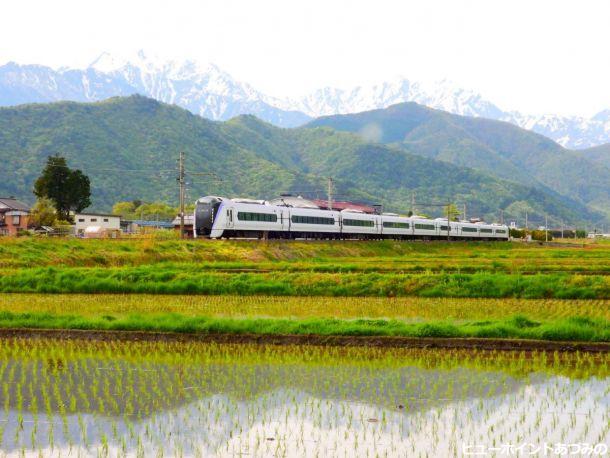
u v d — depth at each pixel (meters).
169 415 14.98
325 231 82.62
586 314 29.75
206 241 63.03
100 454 12.67
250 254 61.91
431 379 18.14
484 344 22.23
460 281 38.03
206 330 24.00
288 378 18.28
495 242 130.12
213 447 13.02
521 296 36.38
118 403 15.88
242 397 16.38
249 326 23.91
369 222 92.69
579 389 17.06
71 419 14.67
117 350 22.19
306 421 14.54
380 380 18.05
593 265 52.62
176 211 149.00
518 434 13.70
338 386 17.41
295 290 37.91
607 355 20.95
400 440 13.36
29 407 15.53
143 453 12.72
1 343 23.38
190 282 38.59
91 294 37.78
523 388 17.17
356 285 38.00
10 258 48.62
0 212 84.62
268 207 72.50
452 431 13.88
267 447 13.01
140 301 34.47
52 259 50.44
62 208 98.69
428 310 31.17
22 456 12.59
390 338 22.86
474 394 16.61
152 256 54.75
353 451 12.77
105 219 103.69
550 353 21.39
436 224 111.12
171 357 21.11
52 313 29.36
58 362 20.34
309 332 23.36
